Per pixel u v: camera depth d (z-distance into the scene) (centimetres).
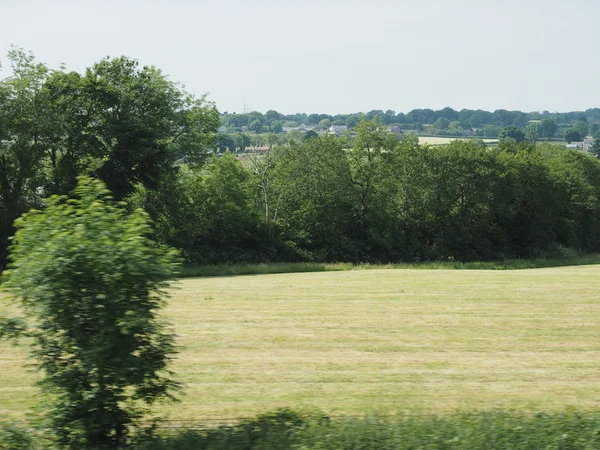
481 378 3334
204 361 3684
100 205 2350
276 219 13950
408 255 14550
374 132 15225
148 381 2270
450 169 15638
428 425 2194
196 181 13062
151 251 2300
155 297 2322
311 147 14838
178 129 13038
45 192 10531
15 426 2298
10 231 9944
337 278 8175
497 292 6500
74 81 11256
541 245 16512
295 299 6088
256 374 3400
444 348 4059
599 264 13062
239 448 2111
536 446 2016
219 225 12556
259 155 14638
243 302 5900
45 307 2181
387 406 2830
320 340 4275
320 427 2208
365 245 14338
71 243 2198
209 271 10162
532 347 4097
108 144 11431
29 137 10306
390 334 4475
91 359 2139
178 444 2194
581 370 3525
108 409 2205
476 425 2178
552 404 2877
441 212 15725
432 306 5650
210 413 2736
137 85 11994
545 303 5803
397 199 15600
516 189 16150
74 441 2161
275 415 2503
